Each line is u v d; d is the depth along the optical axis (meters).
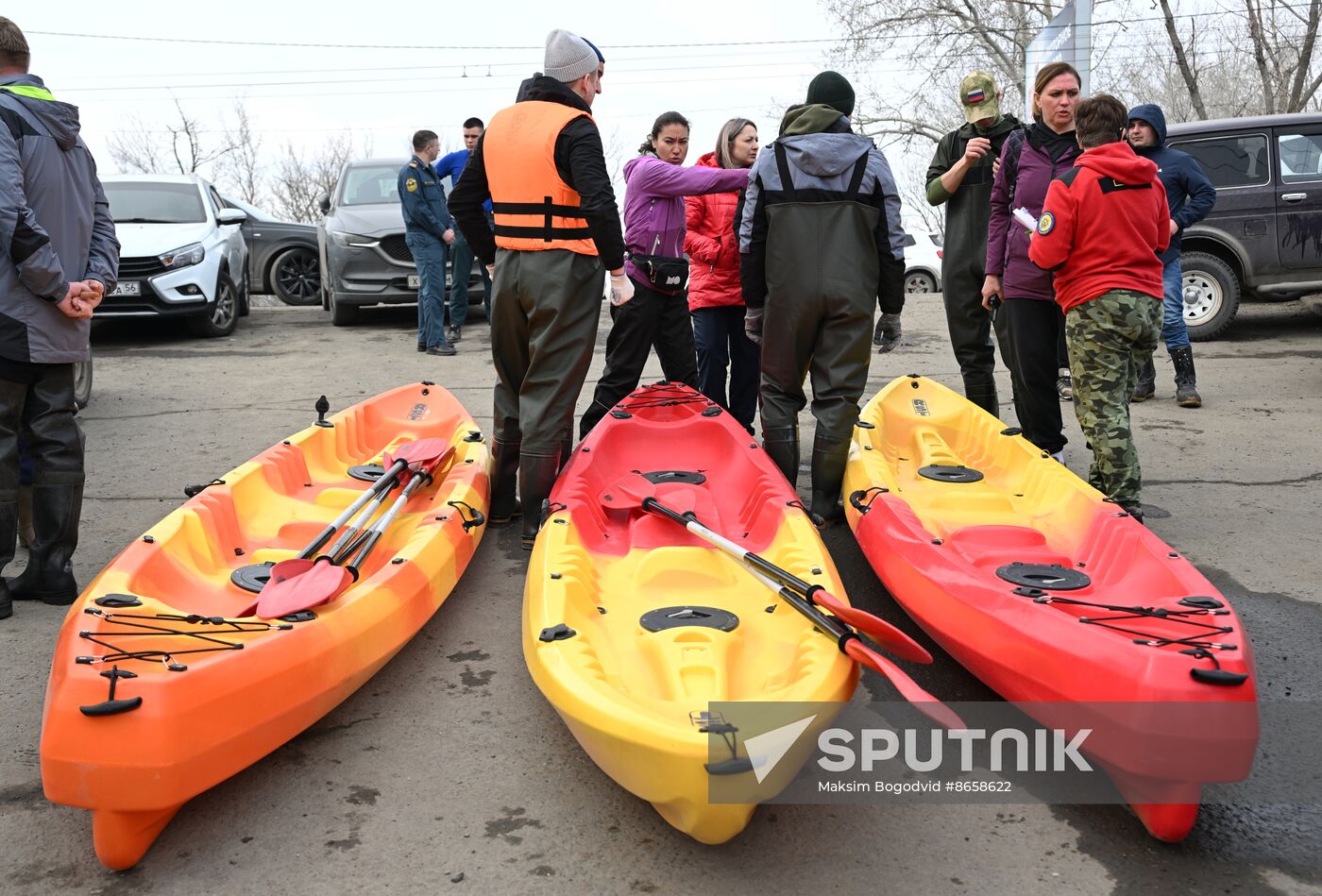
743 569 3.98
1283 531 5.05
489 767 3.18
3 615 4.16
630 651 3.32
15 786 3.06
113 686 2.65
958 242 5.74
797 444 5.23
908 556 3.84
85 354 4.25
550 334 4.73
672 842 2.81
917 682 3.75
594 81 4.83
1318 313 11.48
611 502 4.42
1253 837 2.80
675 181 5.50
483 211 5.06
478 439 5.52
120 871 2.71
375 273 11.98
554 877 2.66
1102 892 2.59
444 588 3.98
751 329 5.28
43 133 4.05
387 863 2.72
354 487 5.26
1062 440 5.48
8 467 4.10
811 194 4.76
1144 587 3.55
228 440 7.07
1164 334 7.56
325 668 3.12
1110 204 4.48
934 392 5.96
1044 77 5.03
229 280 11.86
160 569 3.62
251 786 3.08
